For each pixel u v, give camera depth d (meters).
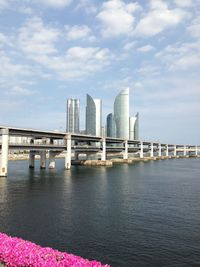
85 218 47.88
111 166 191.38
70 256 19.47
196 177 121.50
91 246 34.16
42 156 163.50
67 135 162.25
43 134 144.88
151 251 32.66
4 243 21.17
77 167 178.50
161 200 65.62
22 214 50.56
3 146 111.44
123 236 38.00
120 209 55.44
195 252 32.38
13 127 117.44
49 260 18.70
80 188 85.00
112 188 85.56
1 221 45.56
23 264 18.83
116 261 29.83
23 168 164.12
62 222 45.12
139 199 66.81
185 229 41.53
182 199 67.12
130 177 119.19
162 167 186.50
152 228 42.00
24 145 124.31
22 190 80.25
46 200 64.81
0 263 19.97
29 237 37.38
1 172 112.12
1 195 71.69
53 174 129.00
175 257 30.94
